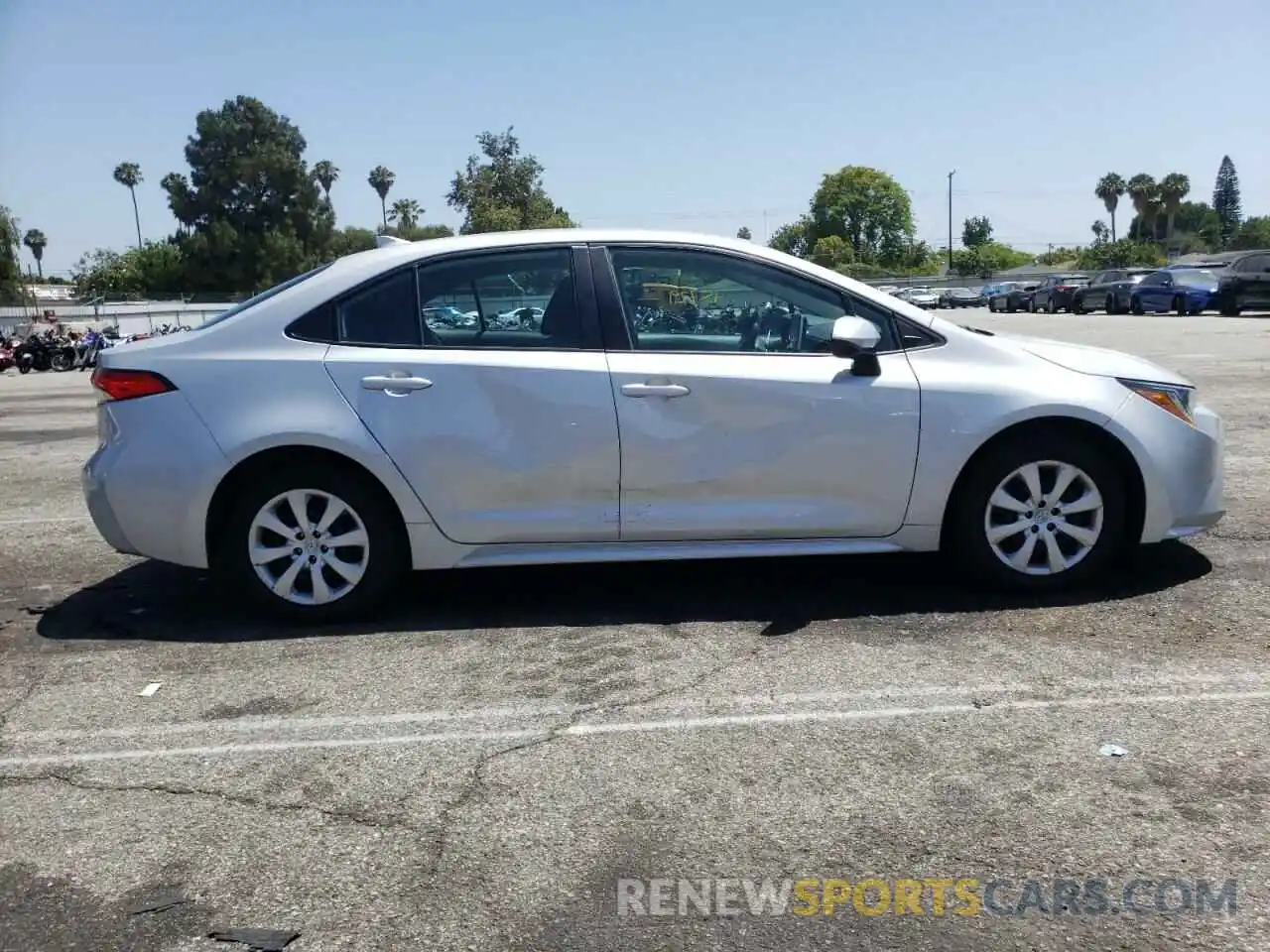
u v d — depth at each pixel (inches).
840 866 114.3
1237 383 493.7
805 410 186.4
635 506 188.1
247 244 2967.5
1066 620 183.6
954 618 186.1
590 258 192.4
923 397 187.5
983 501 191.3
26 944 104.6
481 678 166.2
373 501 188.2
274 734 148.6
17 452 418.6
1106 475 191.5
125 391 188.4
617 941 103.3
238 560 189.2
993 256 3801.7
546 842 120.0
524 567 224.2
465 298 191.0
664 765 136.5
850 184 3961.6
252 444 183.3
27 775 138.5
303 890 112.4
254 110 3080.7
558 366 186.1
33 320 1453.0
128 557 244.2
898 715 148.6
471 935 104.6
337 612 191.0
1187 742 138.3
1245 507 256.4
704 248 193.8
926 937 102.7
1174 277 1288.1
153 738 148.5
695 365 187.0
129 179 3651.6
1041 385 189.0
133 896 111.9
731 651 174.4
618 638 182.1
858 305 193.9
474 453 185.2
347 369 185.9
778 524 189.0
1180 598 192.5
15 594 217.5
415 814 126.5
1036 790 127.7
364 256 195.9
